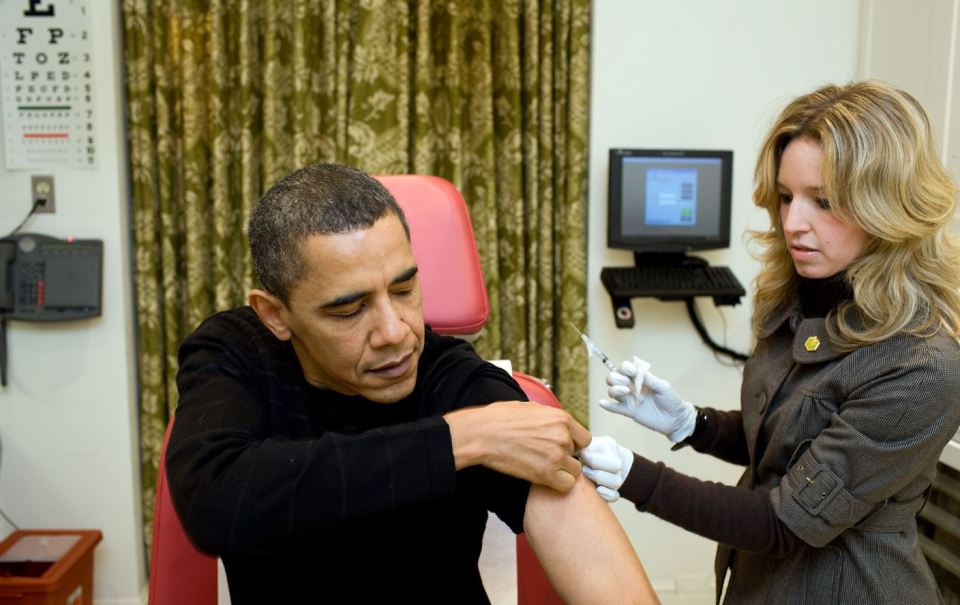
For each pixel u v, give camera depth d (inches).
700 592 98.7
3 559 89.1
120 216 88.9
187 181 90.1
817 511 41.4
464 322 52.1
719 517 43.5
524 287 94.9
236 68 90.7
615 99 90.5
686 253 93.7
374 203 33.2
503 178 94.3
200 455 32.8
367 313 33.3
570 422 34.4
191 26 88.4
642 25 89.5
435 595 37.3
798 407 45.1
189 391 37.8
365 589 36.7
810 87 91.1
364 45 87.5
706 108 91.0
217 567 46.2
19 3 84.9
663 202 88.3
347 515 30.5
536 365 97.7
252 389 38.3
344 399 38.9
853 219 41.3
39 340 89.2
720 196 88.6
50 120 86.4
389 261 32.8
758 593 47.8
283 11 89.7
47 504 91.4
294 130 89.3
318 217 32.3
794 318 48.5
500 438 32.5
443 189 52.9
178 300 94.7
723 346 94.8
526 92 92.4
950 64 73.0
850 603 43.9
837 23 90.4
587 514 35.8
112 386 90.6
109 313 89.7
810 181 42.6
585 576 34.8
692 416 55.8
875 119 40.3
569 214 91.8
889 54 83.6
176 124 92.2
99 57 86.3
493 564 48.1
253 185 92.0
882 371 41.0
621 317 88.4
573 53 89.9
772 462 47.0
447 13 89.8
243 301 93.6
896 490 41.6
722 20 90.0
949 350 40.2
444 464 31.4
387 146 89.8
